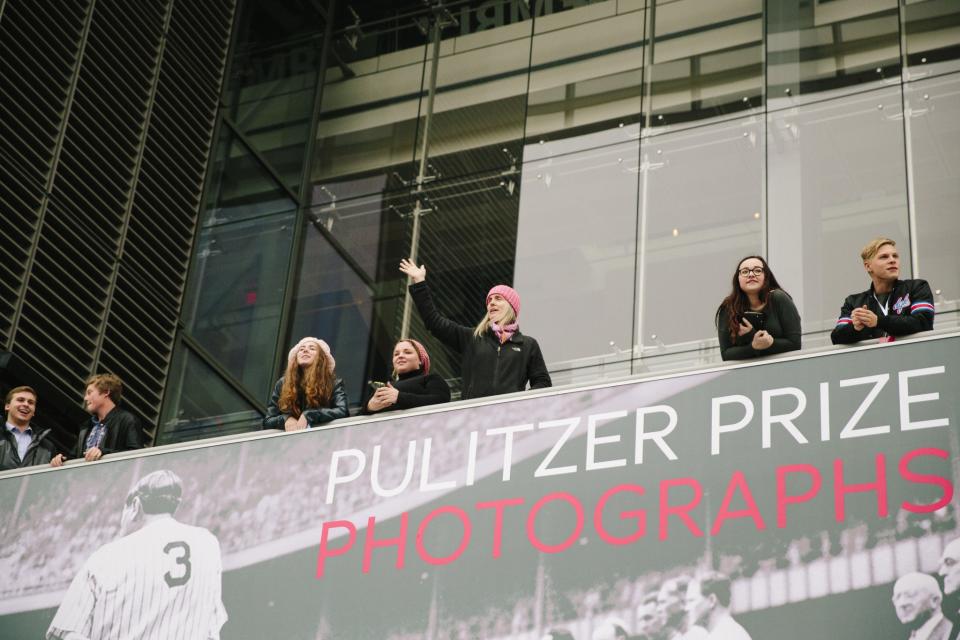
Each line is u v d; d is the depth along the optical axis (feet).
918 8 41.88
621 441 24.43
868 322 23.82
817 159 40.37
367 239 44.98
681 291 39.50
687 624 22.31
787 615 21.80
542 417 25.21
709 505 23.21
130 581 26.07
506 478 24.82
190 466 26.96
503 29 47.78
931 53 40.93
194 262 45.29
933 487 22.06
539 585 23.54
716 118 42.42
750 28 43.83
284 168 47.57
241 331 44.32
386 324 42.78
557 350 39.78
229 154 47.44
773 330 24.61
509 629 23.35
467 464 25.23
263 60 49.88
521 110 45.55
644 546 23.24
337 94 48.91
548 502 24.30
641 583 22.91
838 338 24.66
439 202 44.80
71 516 27.17
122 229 42.27
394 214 45.11
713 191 41.06
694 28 44.70
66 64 41.52
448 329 27.78
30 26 40.27
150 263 43.16
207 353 43.75
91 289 40.78
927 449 22.44
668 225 40.93
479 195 44.32
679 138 42.55
